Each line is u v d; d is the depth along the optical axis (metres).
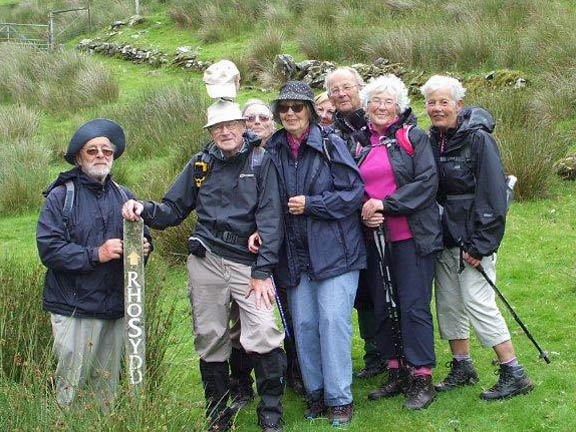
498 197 4.85
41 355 5.29
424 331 5.04
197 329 4.91
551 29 12.84
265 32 16.94
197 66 17.20
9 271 6.17
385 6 16.98
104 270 4.66
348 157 4.89
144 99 14.62
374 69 13.92
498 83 11.98
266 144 5.00
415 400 5.07
